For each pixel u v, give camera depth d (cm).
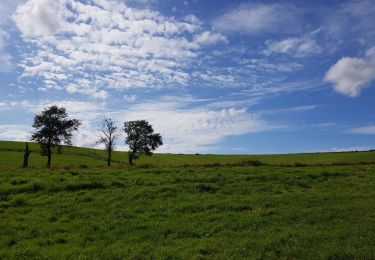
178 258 1467
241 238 1700
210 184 2853
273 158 10544
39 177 3081
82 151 11538
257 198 2438
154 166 3997
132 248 1605
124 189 2709
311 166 4222
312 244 1566
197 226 1908
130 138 9906
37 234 1845
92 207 2288
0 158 9012
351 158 9431
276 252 1493
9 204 2348
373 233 1681
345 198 2427
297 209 2155
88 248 1619
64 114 8519
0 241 1741
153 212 2177
